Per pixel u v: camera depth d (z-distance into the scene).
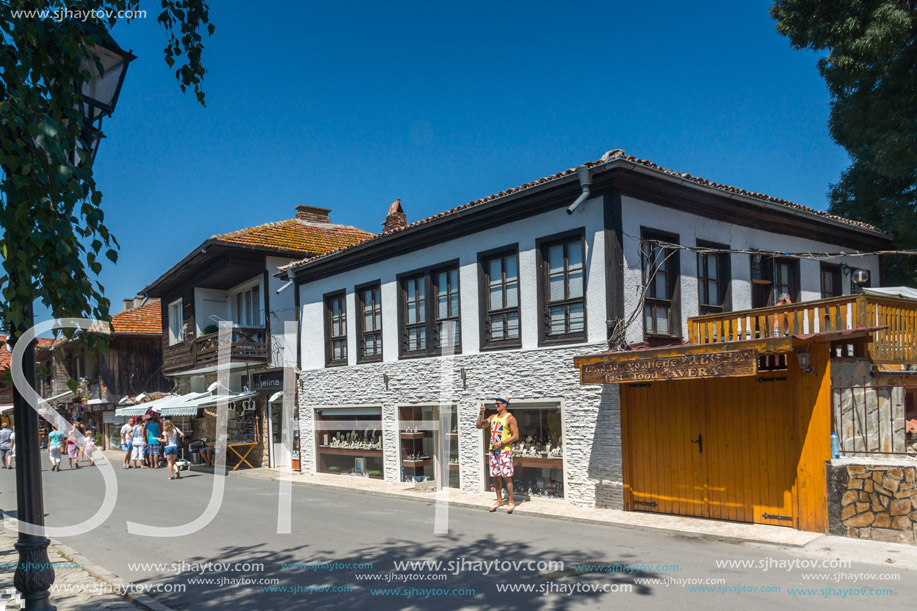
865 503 8.00
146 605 6.11
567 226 11.48
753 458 9.26
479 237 13.16
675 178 11.08
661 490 10.22
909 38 15.77
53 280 4.15
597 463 10.96
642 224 11.16
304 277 18.30
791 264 13.96
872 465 7.96
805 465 8.65
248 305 21.92
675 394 10.14
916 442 9.51
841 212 19.59
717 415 9.67
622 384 10.73
